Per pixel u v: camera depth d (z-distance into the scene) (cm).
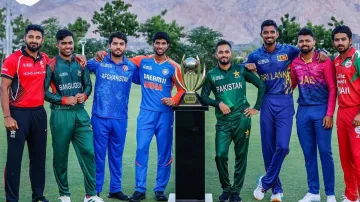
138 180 518
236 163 500
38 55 470
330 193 496
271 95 503
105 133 511
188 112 484
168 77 516
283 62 498
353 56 459
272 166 504
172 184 598
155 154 748
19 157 467
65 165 490
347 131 476
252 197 528
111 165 523
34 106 467
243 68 497
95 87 512
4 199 512
